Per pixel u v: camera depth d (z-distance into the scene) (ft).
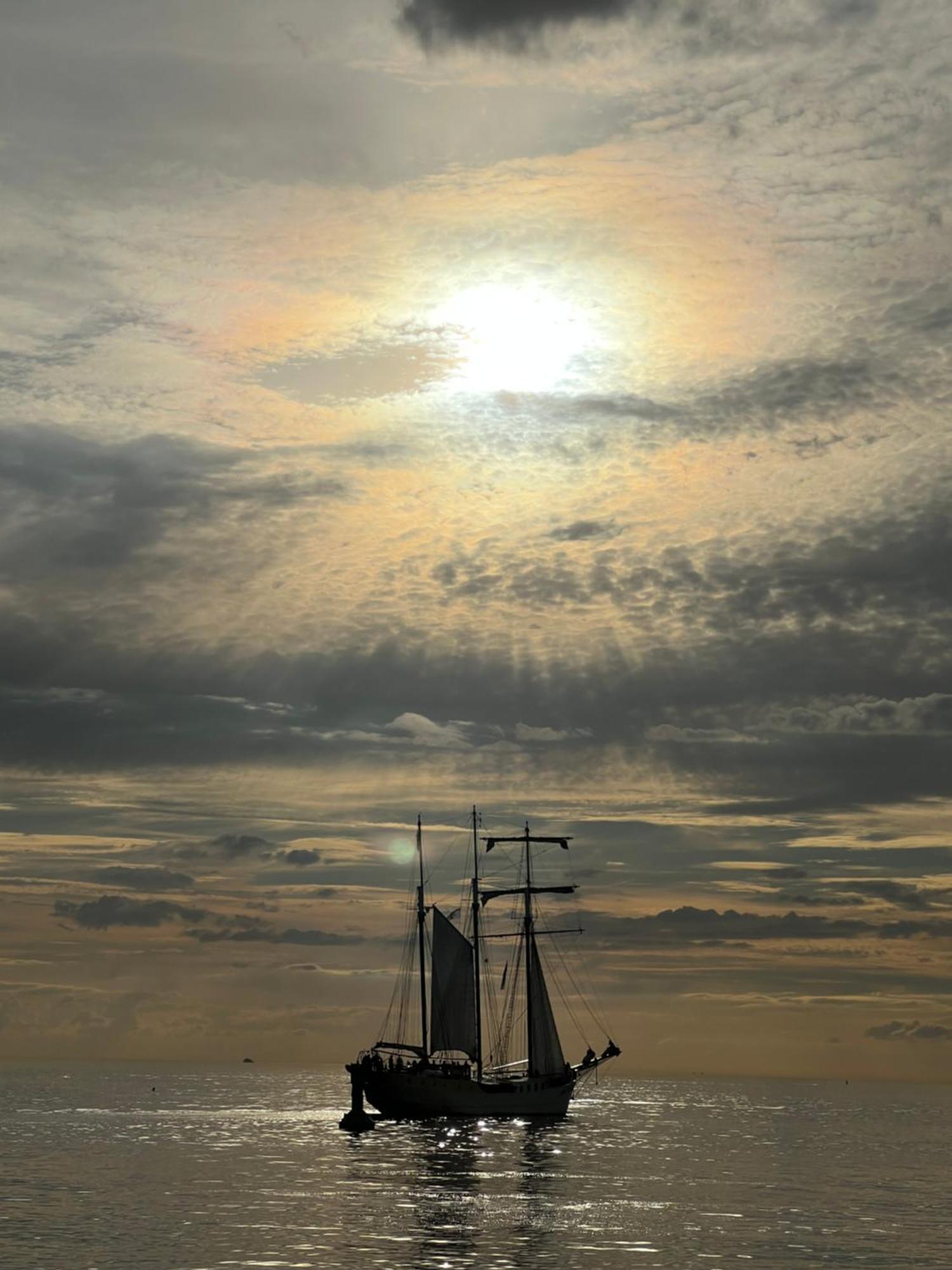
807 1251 379.55
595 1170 601.21
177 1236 384.47
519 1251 364.17
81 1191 492.13
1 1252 357.00
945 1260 368.27
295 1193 488.02
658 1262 353.92
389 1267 336.90
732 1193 529.04
